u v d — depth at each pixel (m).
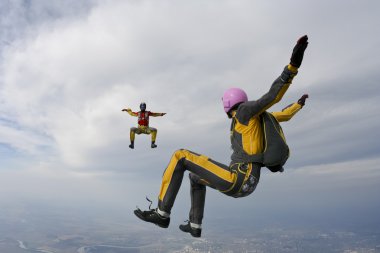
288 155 3.42
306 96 4.20
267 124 3.42
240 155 3.44
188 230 3.91
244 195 3.44
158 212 3.39
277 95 3.10
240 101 3.62
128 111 13.73
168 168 3.52
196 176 3.81
